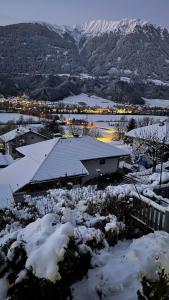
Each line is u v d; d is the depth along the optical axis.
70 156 22.94
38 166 20.34
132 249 5.22
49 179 19.39
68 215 6.70
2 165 30.39
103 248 5.50
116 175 25.59
